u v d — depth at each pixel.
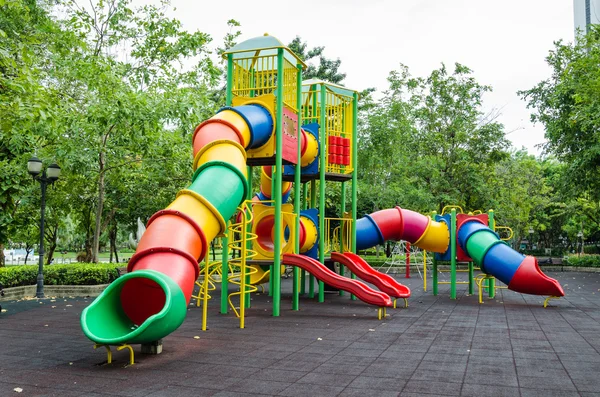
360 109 26.45
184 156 16.89
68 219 34.75
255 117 9.98
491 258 13.09
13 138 14.21
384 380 5.39
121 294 6.53
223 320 9.89
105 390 5.02
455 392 4.95
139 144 15.07
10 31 13.82
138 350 6.97
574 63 22.33
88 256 23.66
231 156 8.25
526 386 5.17
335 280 10.90
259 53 11.02
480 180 26.72
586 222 39.56
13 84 10.75
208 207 7.28
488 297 14.51
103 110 13.38
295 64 11.76
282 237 11.88
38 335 8.21
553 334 8.38
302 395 4.84
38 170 13.92
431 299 14.11
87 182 19.34
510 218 35.12
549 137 25.17
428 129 27.34
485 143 26.33
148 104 13.81
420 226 14.55
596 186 24.73
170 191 19.12
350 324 9.45
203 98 15.23
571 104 23.31
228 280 10.89
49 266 15.49
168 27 15.52
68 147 14.32
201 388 5.09
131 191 20.50
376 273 13.15
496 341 7.71
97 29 15.23
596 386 5.18
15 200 18.27
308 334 8.31
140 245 6.70
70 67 14.05
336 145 13.74
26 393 4.93
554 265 30.09
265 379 5.43
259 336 8.11
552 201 39.12
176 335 8.19
